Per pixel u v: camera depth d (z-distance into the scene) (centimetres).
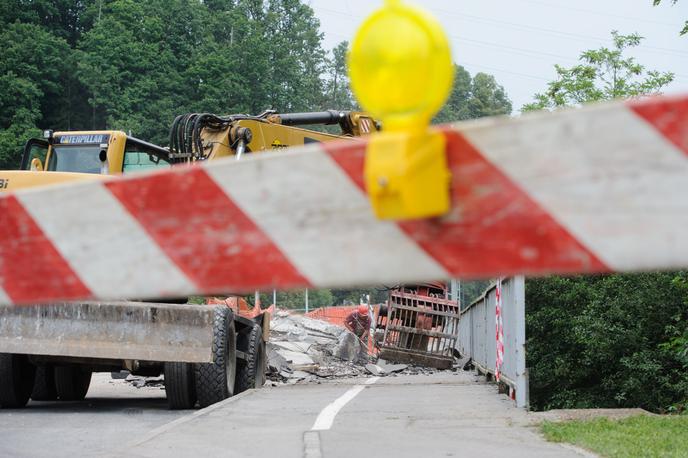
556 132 308
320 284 345
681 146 293
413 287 4612
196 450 1359
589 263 305
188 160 2584
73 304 2055
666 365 2878
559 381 3198
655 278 2903
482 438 1448
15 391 2308
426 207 314
